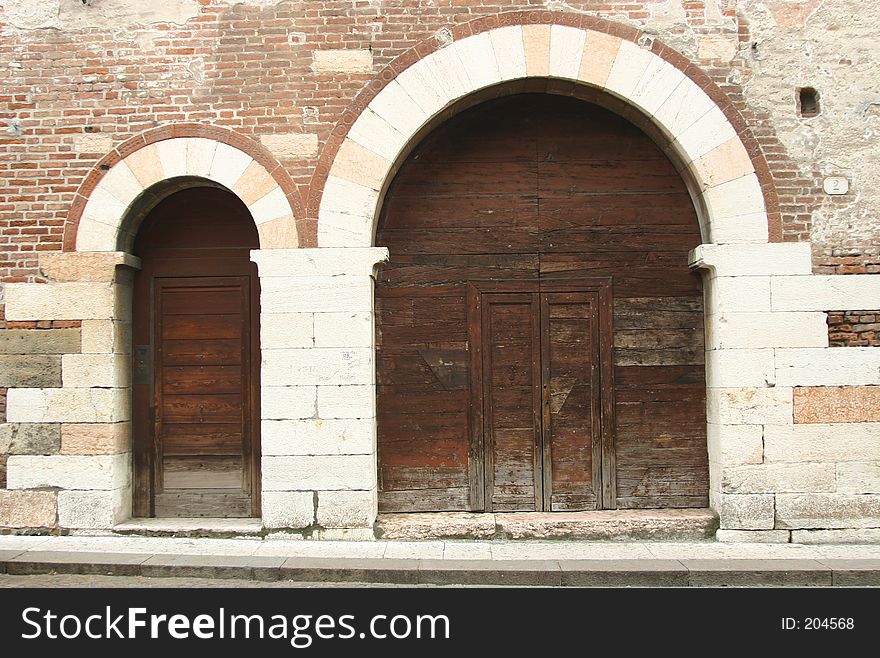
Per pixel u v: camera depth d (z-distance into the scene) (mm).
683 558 5941
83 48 6621
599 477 6883
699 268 6723
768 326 6430
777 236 6461
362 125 6496
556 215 6977
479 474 6883
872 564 5738
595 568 5699
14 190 6605
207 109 6547
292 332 6453
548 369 6930
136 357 6969
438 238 6957
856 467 6375
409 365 6934
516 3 6488
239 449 6926
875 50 6570
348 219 6484
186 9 6598
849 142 6523
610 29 6484
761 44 6531
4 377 6566
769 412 6402
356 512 6426
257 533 6465
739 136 6480
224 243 7000
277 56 6555
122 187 6559
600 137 7000
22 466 6539
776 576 5641
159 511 6918
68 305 6555
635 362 6938
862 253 6469
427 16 6520
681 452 6895
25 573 5883
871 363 6402
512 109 6988
